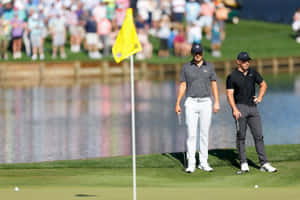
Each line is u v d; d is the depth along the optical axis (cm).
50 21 12888
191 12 13638
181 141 5438
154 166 3516
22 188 2791
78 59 13175
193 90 3341
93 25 13088
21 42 13012
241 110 3331
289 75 14012
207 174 3259
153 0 14675
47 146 5169
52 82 12219
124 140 5512
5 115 7369
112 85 11556
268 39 17438
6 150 4988
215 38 14675
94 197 2562
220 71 14250
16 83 11962
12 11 12788
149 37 15188
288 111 7675
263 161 3309
